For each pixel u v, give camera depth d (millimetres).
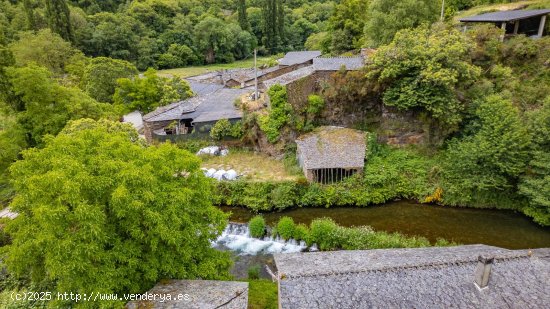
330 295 12484
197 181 17406
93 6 99938
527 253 13734
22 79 31125
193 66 105188
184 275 15859
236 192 31766
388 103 33406
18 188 14359
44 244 12523
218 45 109062
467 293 12258
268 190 31281
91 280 12977
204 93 58250
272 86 36625
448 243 24000
